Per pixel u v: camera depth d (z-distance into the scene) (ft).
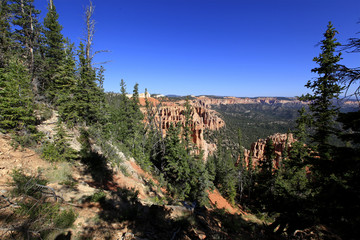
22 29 70.08
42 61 75.10
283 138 220.23
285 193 27.76
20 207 16.74
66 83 65.05
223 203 94.63
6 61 53.98
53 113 60.13
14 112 32.99
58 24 79.82
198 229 28.73
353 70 13.93
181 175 84.33
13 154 28.84
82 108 67.21
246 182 150.10
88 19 61.57
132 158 87.20
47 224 16.28
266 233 31.86
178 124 117.29
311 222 22.94
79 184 30.83
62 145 36.91
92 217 21.47
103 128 85.92
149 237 21.06
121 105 160.04
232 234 33.30
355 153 14.33
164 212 30.12
